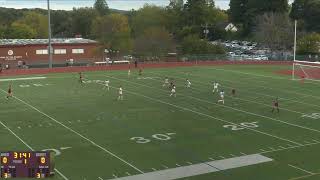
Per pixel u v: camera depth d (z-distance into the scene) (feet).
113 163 76.95
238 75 193.88
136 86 160.15
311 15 365.20
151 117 112.06
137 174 71.77
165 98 137.39
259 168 75.10
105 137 93.35
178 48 287.28
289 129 101.09
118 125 103.71
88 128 100.73
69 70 207.41
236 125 104.53
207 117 112.57
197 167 75.36
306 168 75.10
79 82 169.68
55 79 179.01
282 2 381.19
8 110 118.83
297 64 209.15
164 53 279.90
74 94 143.54
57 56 264.52
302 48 286.05
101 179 69.41
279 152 83.92
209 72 203.62
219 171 73.56
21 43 257.34
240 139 92.63
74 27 406.82
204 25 367.66
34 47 257.14
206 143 89.45
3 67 223.92
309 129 101.19
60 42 268.41
